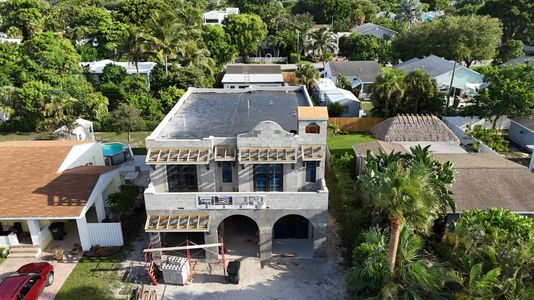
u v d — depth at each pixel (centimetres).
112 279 2773
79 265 2914
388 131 4728
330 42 9956
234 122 3234
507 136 5322
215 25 9325
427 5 15138
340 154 4772
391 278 2112
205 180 2869
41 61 5878
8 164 3375
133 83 6244
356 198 3319
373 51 9725
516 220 2531
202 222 2756
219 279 2777
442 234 2995
